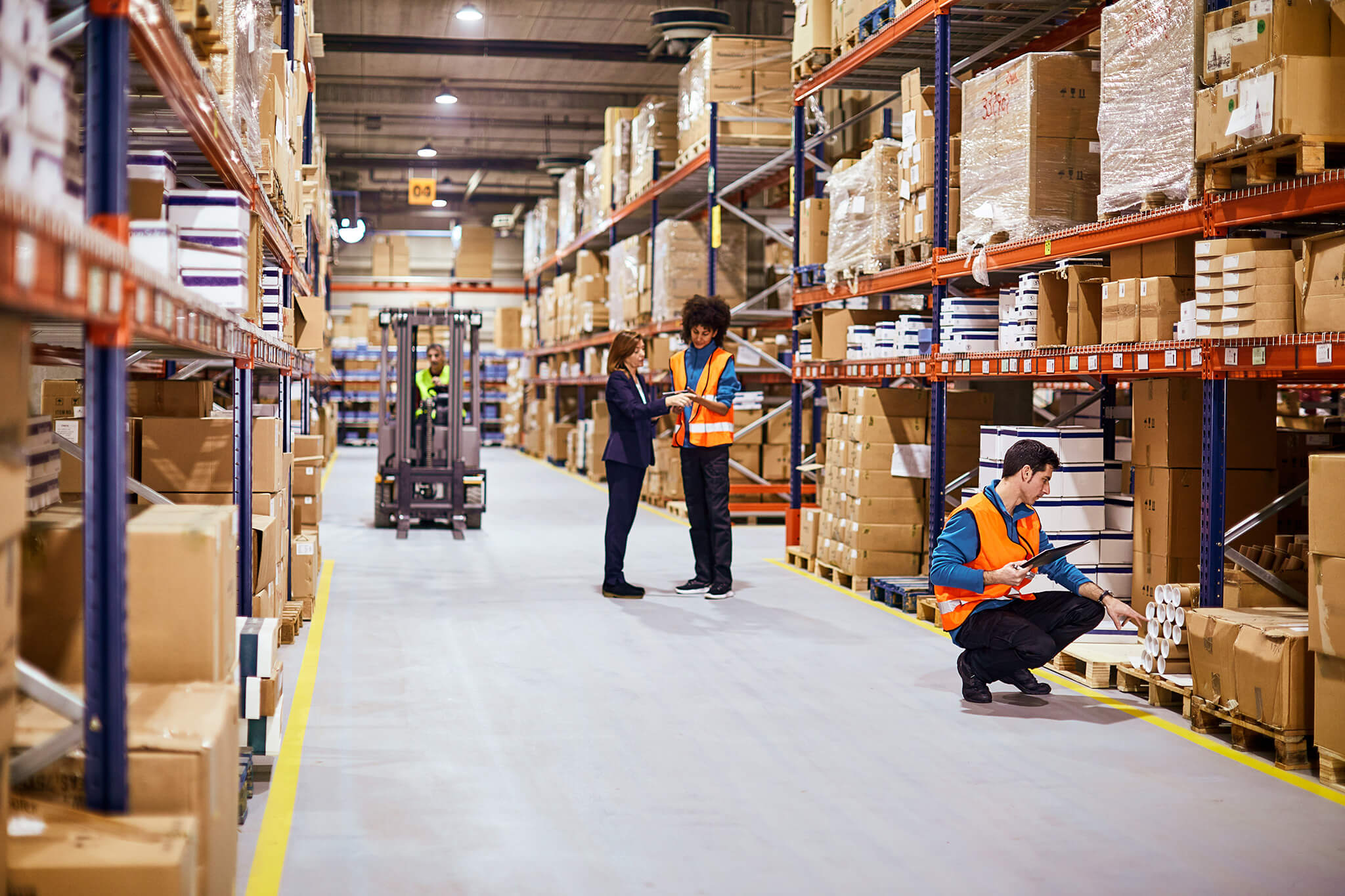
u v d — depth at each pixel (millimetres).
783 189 12305
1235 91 4117
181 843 2020
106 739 2104
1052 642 4602
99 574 2057
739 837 3268
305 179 9219
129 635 2527
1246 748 4117
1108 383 6918
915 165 6988
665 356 12391
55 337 3820
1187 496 5234
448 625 6242
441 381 11344
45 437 2898
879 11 7312
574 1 15430
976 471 7297
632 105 21188
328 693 4777
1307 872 3064
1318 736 3740
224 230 3322
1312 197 3928
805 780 3762
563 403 21625
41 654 2484
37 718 2340
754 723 4426
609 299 15906
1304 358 3992
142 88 3443
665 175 12562
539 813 3436
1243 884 2982
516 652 5598
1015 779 3797
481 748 4059
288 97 6258
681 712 4562
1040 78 5656
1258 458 5324
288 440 7137
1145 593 5383
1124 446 6828
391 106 21266
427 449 10594
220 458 4117
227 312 2904
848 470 7543
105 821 2084
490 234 27375
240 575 4117
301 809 3439
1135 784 3758
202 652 2562
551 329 20328
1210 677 4254
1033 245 5703
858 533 7340
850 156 8859
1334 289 3883
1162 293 4781
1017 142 5781
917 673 5262
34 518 2609
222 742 2318
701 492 7266
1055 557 4500
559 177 24797
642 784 3701
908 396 7352
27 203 1346
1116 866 3088
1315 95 3879
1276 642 3902
